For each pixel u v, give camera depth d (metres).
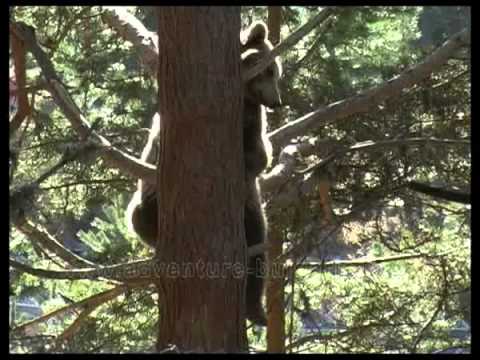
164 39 8.55
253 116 11.70
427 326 13.96
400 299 16.23
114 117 17.16
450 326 16.22
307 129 10.98
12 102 9.87
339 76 17.48
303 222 11.96
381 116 14.69
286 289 17.81
